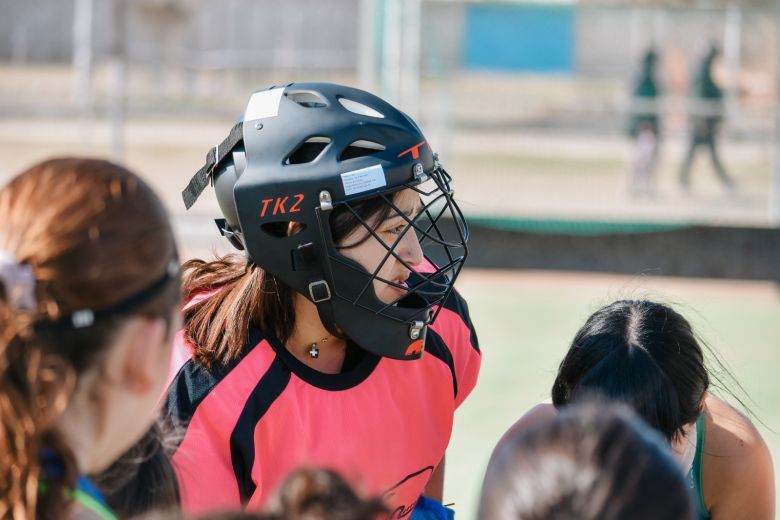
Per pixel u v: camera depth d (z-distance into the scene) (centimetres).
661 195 2731
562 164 2802
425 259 715
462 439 1452
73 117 3284
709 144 2750
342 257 588
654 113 2778
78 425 391
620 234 2664
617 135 2795
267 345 604
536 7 2766
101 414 394
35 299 370
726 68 2764
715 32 2761
